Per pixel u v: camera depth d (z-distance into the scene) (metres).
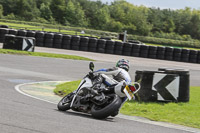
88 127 19.81
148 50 107.31
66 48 102.00
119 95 24.36
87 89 24.56
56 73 55.25
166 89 35.38
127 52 106.06
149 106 32.62
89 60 79.25
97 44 104.75
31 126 18.33
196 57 108.81
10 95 30.91
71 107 24.89
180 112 30.70
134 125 22.83
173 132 21.89
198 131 23.44
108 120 23.75
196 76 70.44
